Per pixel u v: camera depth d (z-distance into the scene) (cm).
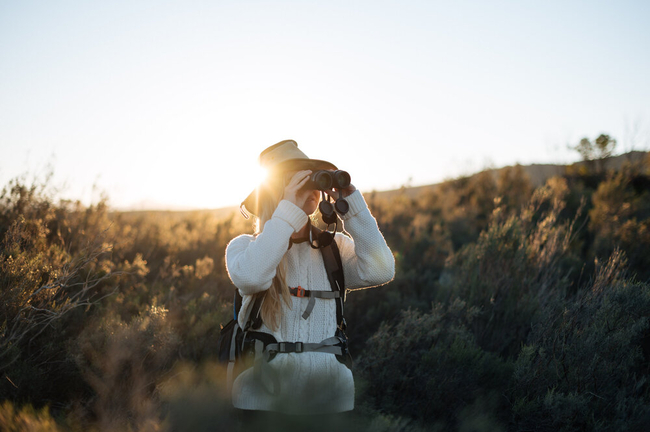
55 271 367
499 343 419
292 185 221
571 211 948
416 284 641
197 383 311
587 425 277
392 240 911
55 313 321
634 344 340
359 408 300
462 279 509
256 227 263
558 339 341
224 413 243
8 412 225
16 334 302
